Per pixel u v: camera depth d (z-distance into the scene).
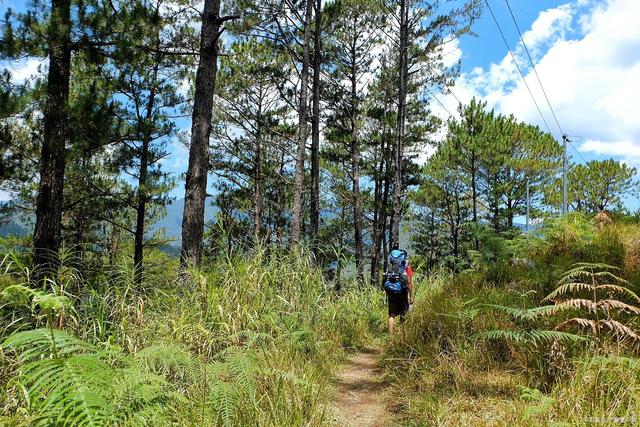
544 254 7.71
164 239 19.19
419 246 35.28
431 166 29.53
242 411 3.14
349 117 21.09
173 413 3.00
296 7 14.88
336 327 7.30
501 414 3.31
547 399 3.00
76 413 2.08
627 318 4.31
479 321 4.93
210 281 5.48
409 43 16.45
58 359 2.13
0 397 3.12
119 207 15.64
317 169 15.92
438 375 4.30
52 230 8.42
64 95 8.70
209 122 7.84
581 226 8.16
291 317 5.99
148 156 14.79
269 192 24.98
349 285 9.66
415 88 19.45
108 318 4.54
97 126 9.49
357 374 5.48
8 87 8.35
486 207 27.67
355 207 22.59
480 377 4.07
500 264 7.76
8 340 2.14
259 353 4.55
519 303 5.31
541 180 26.31
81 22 8.31
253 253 6.68
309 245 8.26
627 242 7.04
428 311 6.09
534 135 26.72
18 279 4.31
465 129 26.23
